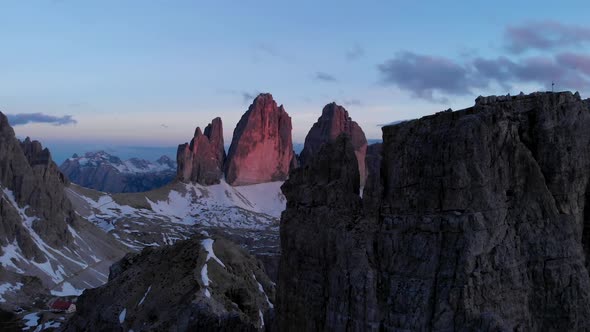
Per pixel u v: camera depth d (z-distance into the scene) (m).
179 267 127.12
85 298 131.50
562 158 47.00
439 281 46.38
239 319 92.94
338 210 56.12
